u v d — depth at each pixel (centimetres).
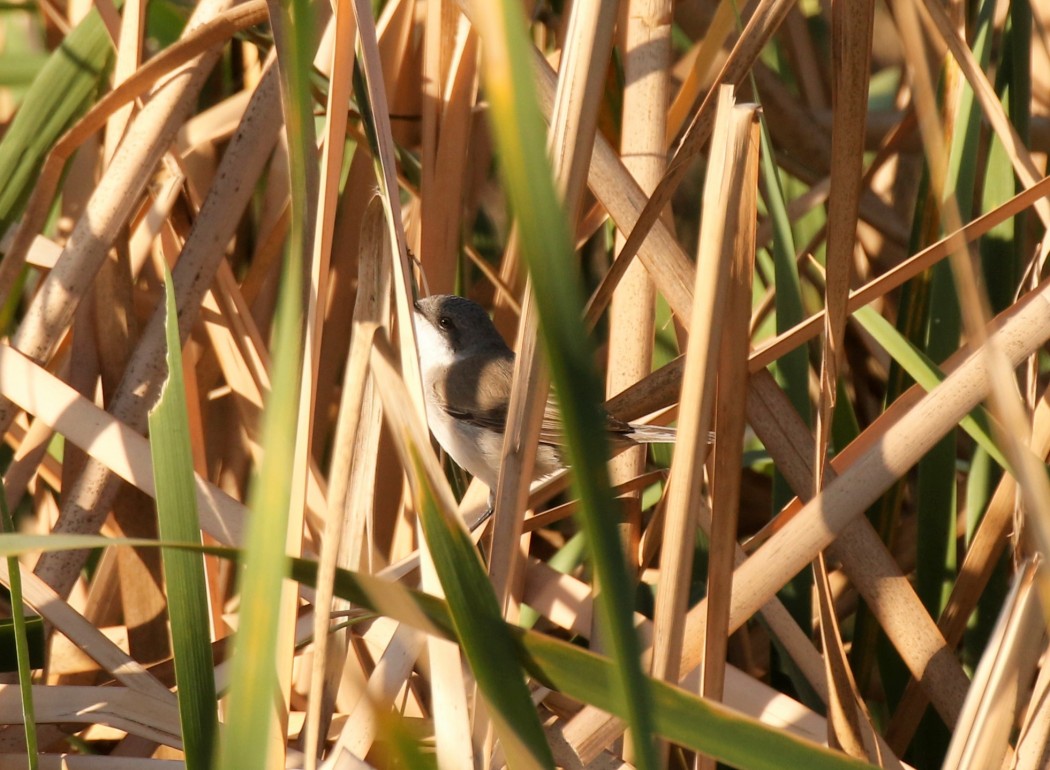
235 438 855
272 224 846
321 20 802
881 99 1253
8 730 625
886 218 1009
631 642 327
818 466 541
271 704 368
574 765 498
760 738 402
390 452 784
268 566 364
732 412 519
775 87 1054
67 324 709
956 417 540
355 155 827
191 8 877
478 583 378
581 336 305
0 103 959
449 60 789
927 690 610
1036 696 510
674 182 537
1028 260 945
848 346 996
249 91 877
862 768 391
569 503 684
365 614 543
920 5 640
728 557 521
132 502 777
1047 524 381
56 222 934
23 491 740
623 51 788
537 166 293
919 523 740
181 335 725
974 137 725
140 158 707
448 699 428
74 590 853
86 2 823
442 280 815
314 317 459
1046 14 1018
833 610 524
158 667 648
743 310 515
